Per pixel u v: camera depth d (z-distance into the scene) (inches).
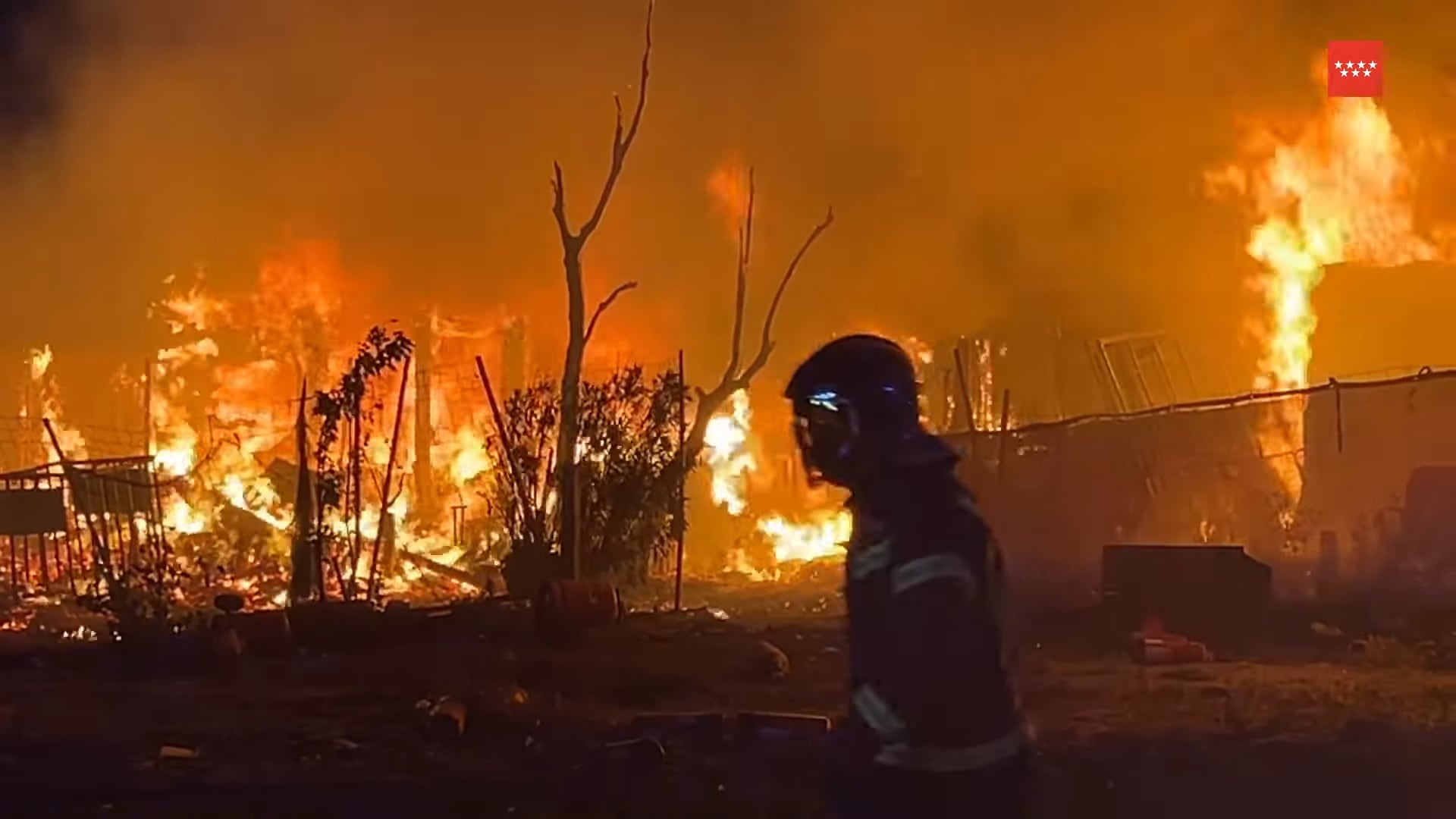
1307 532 764.6
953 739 150.7
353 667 532.7
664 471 736.3
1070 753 376.2
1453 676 509.7
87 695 486.0
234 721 438.9
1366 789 344.2
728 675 522.6
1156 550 608.4
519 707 439.5
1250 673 521.0
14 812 334.0
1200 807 331.6
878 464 155.7
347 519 760.3
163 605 594.6
